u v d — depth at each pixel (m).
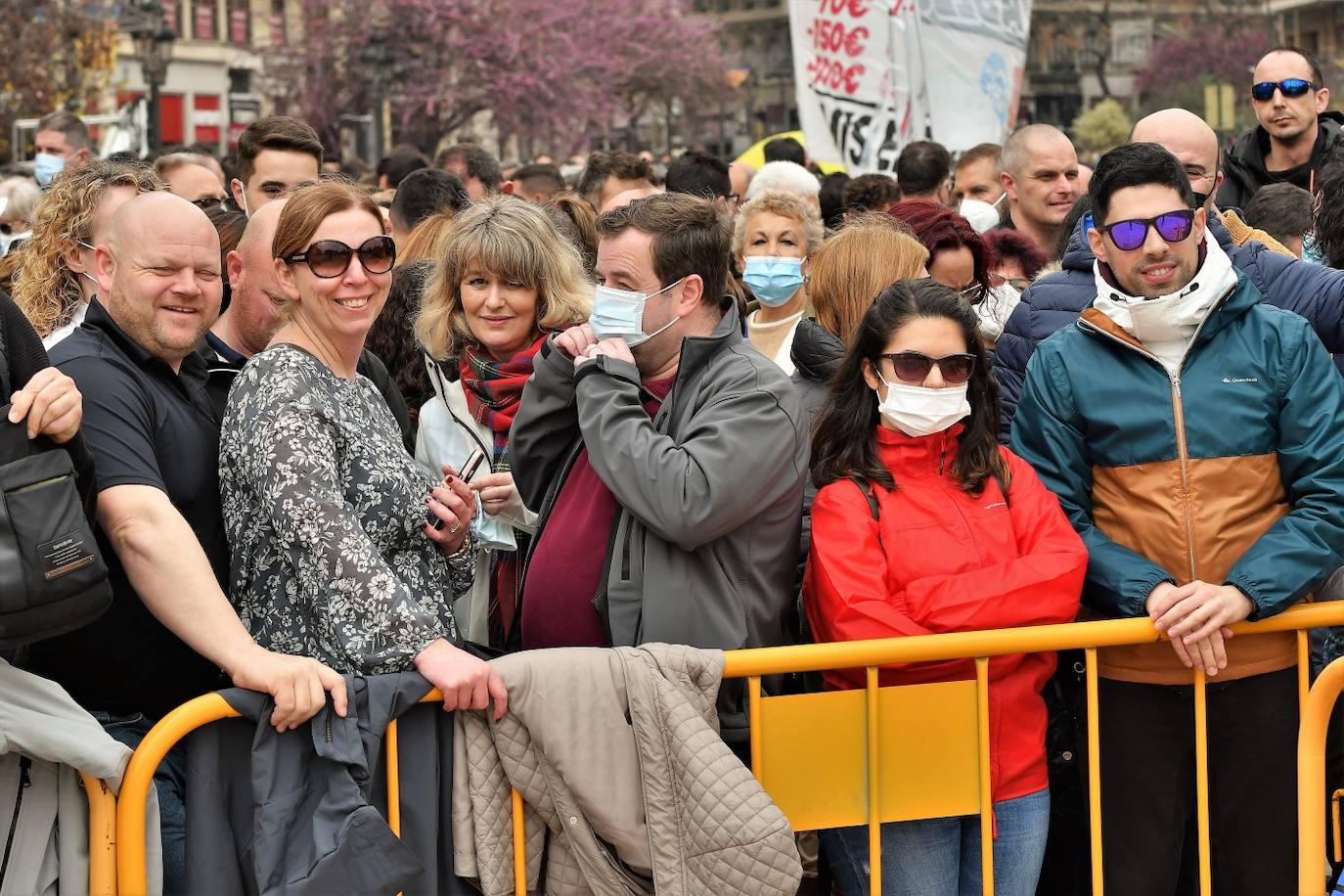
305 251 3.06
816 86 9.02
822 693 3.04
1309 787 3.13
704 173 7.16
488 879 2.87
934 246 4.45
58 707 2.64
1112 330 3.35
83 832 2.72
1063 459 3.41
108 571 2.72
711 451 3.01
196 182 6.62
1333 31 47.75
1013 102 9.18
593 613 3.18
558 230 4.07
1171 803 3.33
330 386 3.03
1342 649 3.65
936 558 3.16
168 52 22.17
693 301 3.21
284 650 2.90
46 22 28.05
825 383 3.89
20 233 7.61
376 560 2.84
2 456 2.48
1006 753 3.20
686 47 46.00
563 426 3.33
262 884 2.69
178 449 3.02
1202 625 3.13
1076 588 3.15
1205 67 49.22
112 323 3.04
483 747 2.89
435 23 39.34
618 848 2.88
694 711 2.89
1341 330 3.81
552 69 40.22
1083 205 4.45
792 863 2.81
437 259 4.09
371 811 2.72
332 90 40.34
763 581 3.16
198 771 2.75
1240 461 3.29
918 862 3.16
